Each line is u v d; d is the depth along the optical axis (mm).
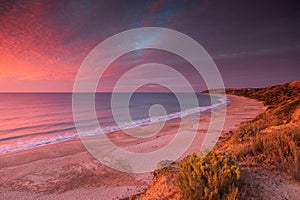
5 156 14492
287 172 3902
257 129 9047
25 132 25391
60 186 9094
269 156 4652
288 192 3301
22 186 9328
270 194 3281
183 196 3500
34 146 18094
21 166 12023
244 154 5289
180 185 3637
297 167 3693
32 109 57531
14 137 22438
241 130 9875
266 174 3939
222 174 3461
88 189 8477
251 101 63719
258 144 5508
